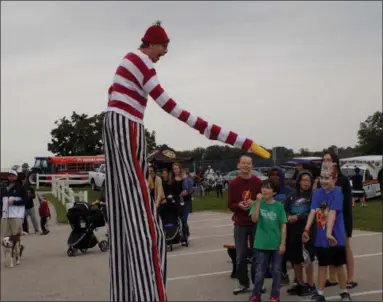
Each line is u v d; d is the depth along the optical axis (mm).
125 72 3387
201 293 6969
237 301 6613
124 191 3336
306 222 6766
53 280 8148
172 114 3453
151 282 3299
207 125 3496
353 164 23734
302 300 6629
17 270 9094
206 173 28266
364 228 12766
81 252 11078
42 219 14648
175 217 10484
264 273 6441
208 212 18469
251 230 6848
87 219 10844
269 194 6418
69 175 25141
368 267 8125
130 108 3369
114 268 3449
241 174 6887
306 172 7051
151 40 3498
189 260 9227
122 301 3439
